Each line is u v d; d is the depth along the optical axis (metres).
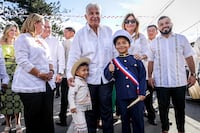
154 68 4.43
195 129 5.02
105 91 3.85
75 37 4.00
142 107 3.77
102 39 3.94
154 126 5.21
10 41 4.95
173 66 4.24
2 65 4.42
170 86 4.25
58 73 4.99
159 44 4.36
